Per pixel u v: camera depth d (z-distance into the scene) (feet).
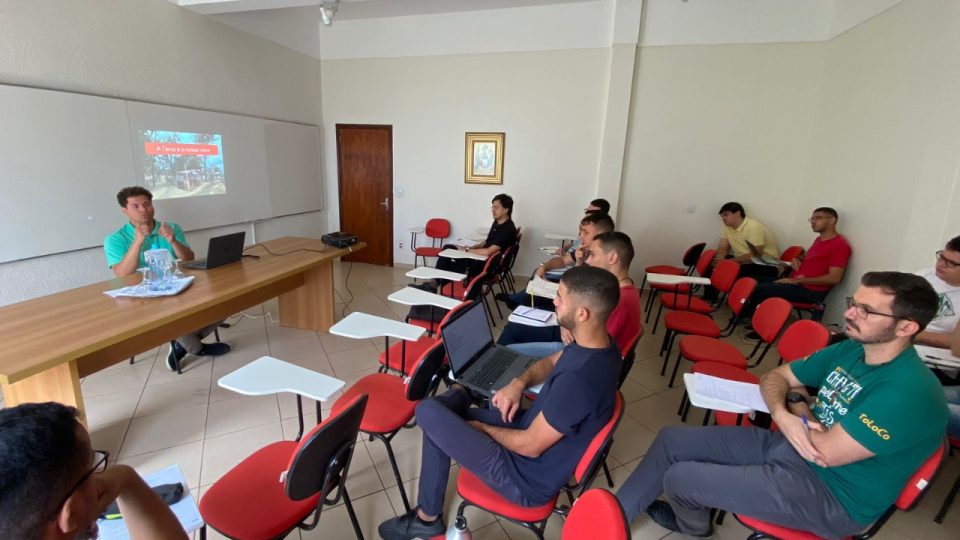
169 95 12.06
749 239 14.25
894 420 3.70
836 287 12.12
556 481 4.22
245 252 10.26
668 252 16.21
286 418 7.60
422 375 5.43
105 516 3.08
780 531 4.23
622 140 15.37
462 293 10.96
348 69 18.08
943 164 8.30
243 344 10.52
